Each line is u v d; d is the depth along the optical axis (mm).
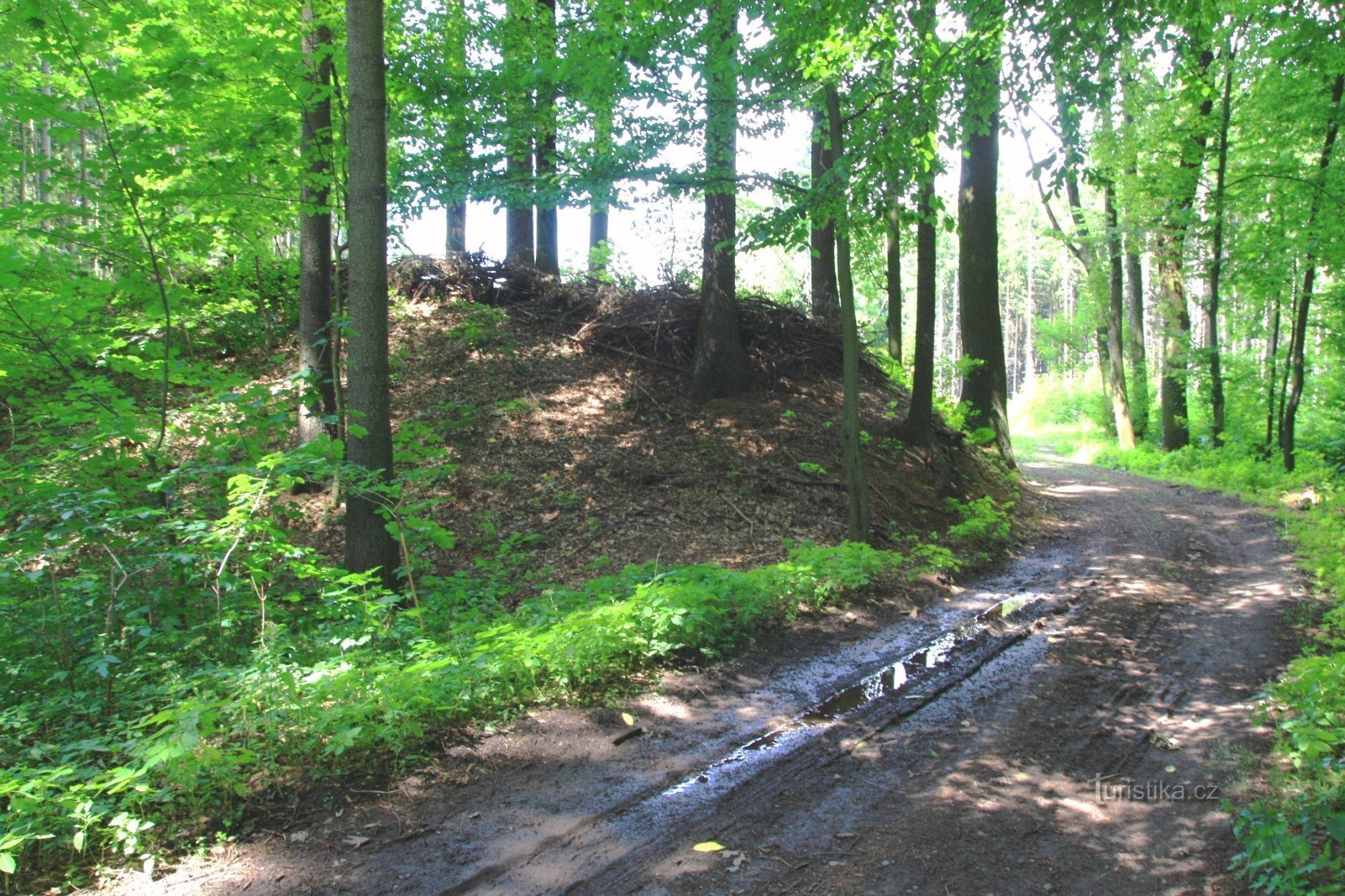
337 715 4328
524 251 16844
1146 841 3820
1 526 5832
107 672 4523
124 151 6516
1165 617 7781
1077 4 6355
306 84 7633
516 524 9930
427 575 8148
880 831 3914
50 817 3498
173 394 11500
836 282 16703
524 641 5547
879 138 7520
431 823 3875
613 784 4336
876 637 7172
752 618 7180
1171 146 17734
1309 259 15688
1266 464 17156
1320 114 14625
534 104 11023
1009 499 13406
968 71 7078
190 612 5965
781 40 8805
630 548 9555
